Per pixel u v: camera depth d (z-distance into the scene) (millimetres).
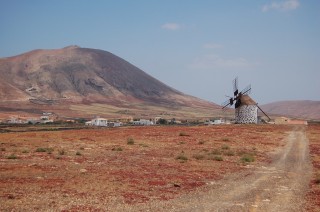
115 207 19250
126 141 59344
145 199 21328
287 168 37000
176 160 39281
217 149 51250
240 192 24188
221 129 87812
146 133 74875
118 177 27656
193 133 76250
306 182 28906
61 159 36875
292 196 23438
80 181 25500
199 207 19812
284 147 58062
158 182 26516
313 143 65125
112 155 42188
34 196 20750
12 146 48469
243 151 50281
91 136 66938
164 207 19625
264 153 49906
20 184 23719
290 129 94750
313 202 21969
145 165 34844
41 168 30312
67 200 20203
